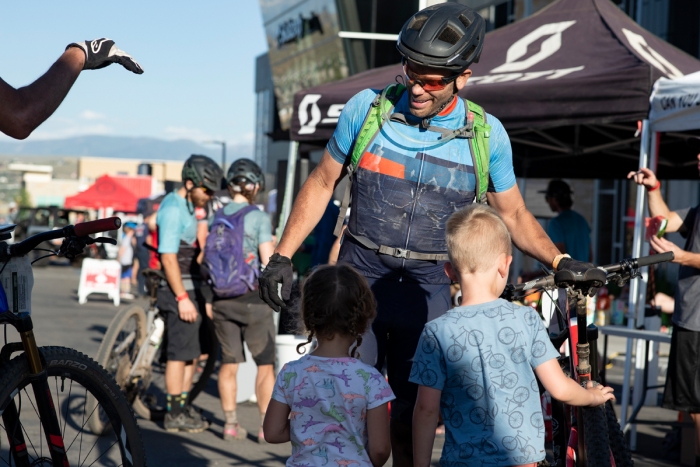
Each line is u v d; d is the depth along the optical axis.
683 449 5.19
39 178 85.38
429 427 2.66
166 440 5.56
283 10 14.91
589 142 8.31
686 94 5.02
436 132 3.05
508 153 3.19
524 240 3.30
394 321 3.10
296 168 7.50
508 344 2.61
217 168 5.70
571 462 3.12
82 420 3.40
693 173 8.56
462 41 2.88
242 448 5.42
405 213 3.06
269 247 5.50
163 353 6.12
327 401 2.69
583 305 2.98
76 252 2.88
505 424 2.57
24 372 2.81
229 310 5.50
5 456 3.43
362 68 13.16
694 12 14.50
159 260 5.96
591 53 6.08
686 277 4.51
